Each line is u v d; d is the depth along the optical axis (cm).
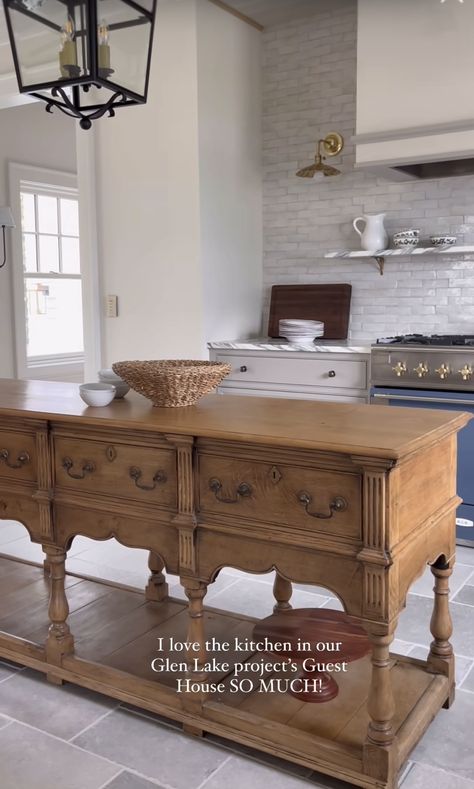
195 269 443
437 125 367
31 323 665
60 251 685
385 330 466
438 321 448
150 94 444
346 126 466
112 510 225
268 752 204
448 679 230
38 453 240
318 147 454
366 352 396
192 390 239
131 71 218
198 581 213
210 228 447
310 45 472
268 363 429
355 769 191
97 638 264
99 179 471
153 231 455
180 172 439
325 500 187
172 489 214
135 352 472
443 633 230
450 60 366
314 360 414
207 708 215
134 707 235
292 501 193
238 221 475
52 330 684
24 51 212
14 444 248
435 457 208
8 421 246
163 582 296
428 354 377
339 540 186
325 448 181
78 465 232
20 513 250
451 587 330
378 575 179
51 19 206
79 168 470
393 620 184
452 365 371
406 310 457
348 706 218
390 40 381
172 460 213
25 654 255
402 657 242
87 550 380
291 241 495
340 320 470
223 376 246
